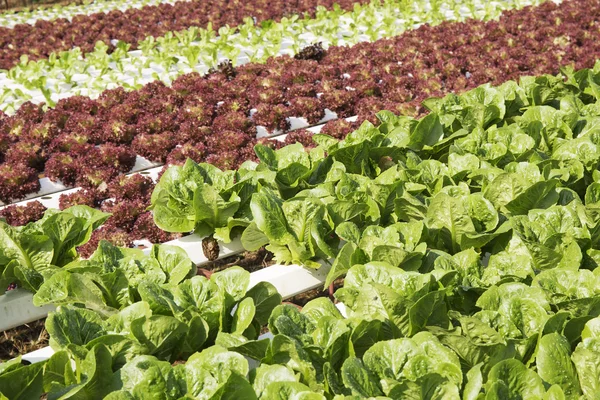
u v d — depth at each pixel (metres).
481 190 3.47
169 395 2.67
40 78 4.84
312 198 3.29
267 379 2.72
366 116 4.43
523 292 2.90
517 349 2.82
